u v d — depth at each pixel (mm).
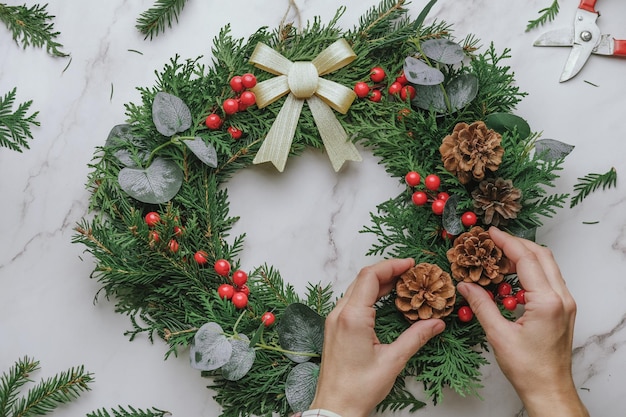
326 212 824
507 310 767
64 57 827
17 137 810
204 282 786
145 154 792
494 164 742
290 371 777
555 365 701
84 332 821
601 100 820
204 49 827
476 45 825
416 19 811
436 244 788
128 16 826
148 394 818
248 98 777
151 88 827
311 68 782
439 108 782
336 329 716
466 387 754
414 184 767
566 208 820
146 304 801
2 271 824
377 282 730
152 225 769
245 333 781
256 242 824
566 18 821
